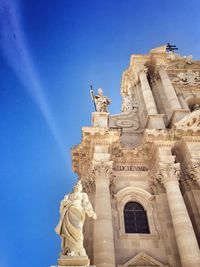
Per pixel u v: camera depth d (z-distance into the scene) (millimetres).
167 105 27594
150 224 19703
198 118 22531
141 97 28969
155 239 18922
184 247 16672
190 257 16219
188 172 21266
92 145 21875
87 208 15602
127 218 20172
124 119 27375
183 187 21219
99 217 17812
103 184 19578
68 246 14117
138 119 27391
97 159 20781
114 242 18578
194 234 17281
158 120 24688
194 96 30219
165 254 18234
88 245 17922
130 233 19281
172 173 20219
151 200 20859
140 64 31453
